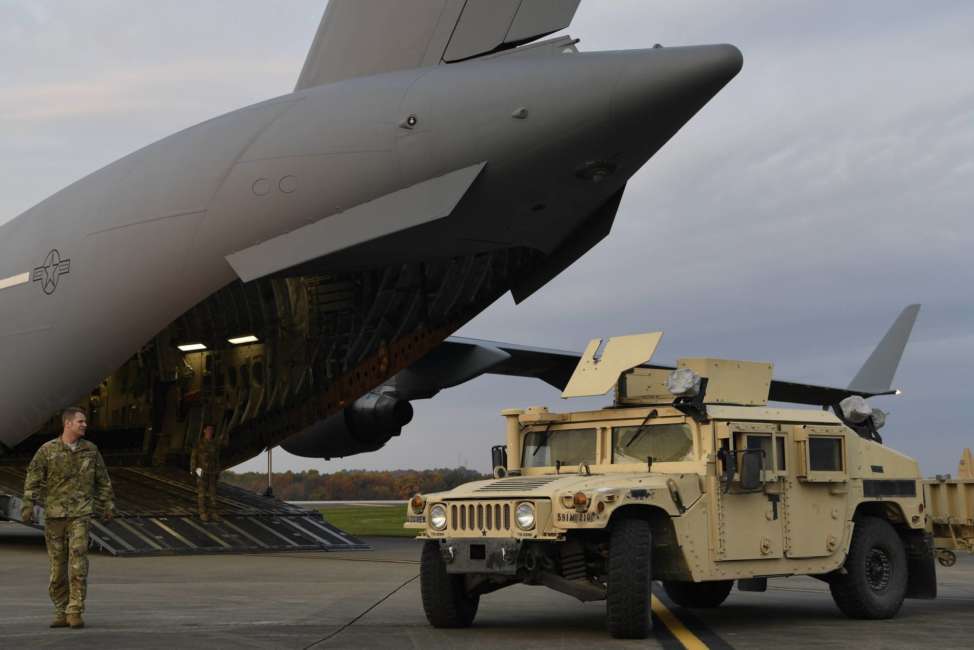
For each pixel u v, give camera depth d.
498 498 7.18
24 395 17.08
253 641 6.75
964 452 9.81
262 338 20.03
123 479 20.09
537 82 13.30
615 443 8.22
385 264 15.09
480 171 13.56
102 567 13.28
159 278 15.38
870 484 8.65
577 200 14.26
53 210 17.38
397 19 15.27
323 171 14.25
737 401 8.45
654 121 13.09
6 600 9.46
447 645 6.62
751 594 10.76
